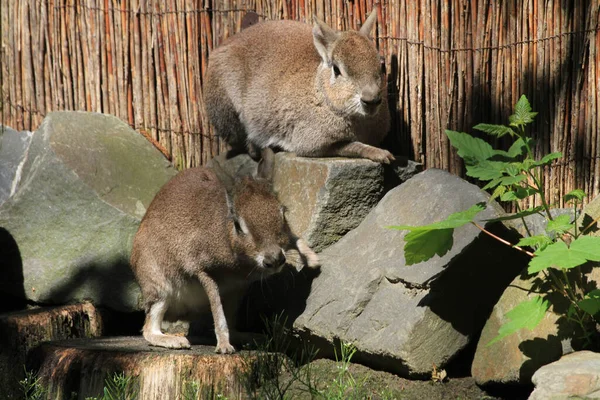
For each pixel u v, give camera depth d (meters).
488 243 5.88
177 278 6.61
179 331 7.57
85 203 7.85
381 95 7.20
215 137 8.70
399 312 5.98
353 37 7.27
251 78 8.01
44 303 7.84
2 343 7.22
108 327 7.82
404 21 7.63
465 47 7.38
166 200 6.70
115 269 7.75
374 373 6.07
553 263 4.98
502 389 5.71
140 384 6.04
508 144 7.31
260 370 6.16
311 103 7.59
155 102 8.86
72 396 6.28
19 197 7.93
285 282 6.78
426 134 7.64
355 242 6.70
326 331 6.23
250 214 6.00
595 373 4.79
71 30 9.08
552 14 7.00
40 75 9.28
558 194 7.12
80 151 8.10
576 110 6.98
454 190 6.34
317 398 5.84
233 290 6.71
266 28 8.08
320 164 6.98
